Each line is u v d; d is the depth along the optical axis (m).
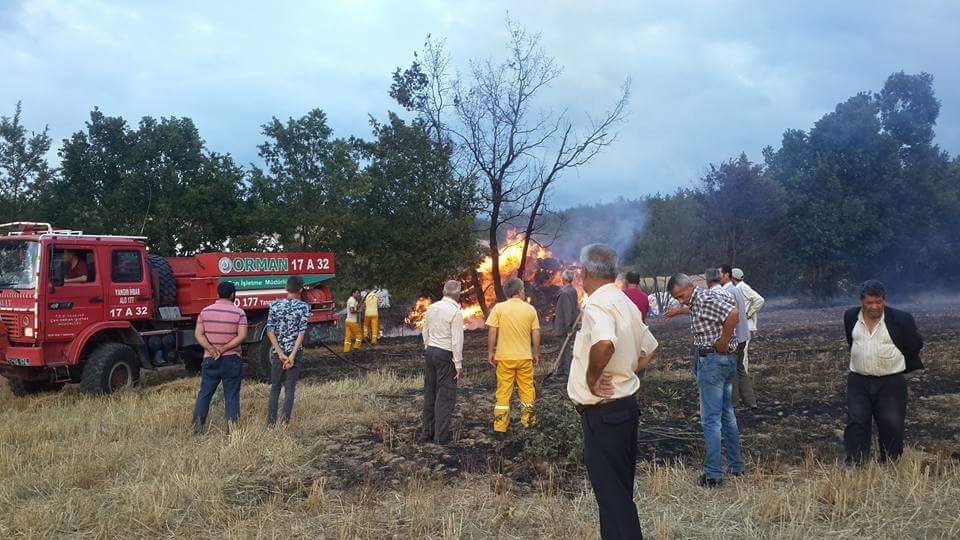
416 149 21.97
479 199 22.81
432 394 7.76
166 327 12.58
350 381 11.84
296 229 20.75
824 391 9.79
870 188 31.81
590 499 5.57
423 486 5.96
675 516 5.16
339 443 7.66
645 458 6.74
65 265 10.92
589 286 4.27
